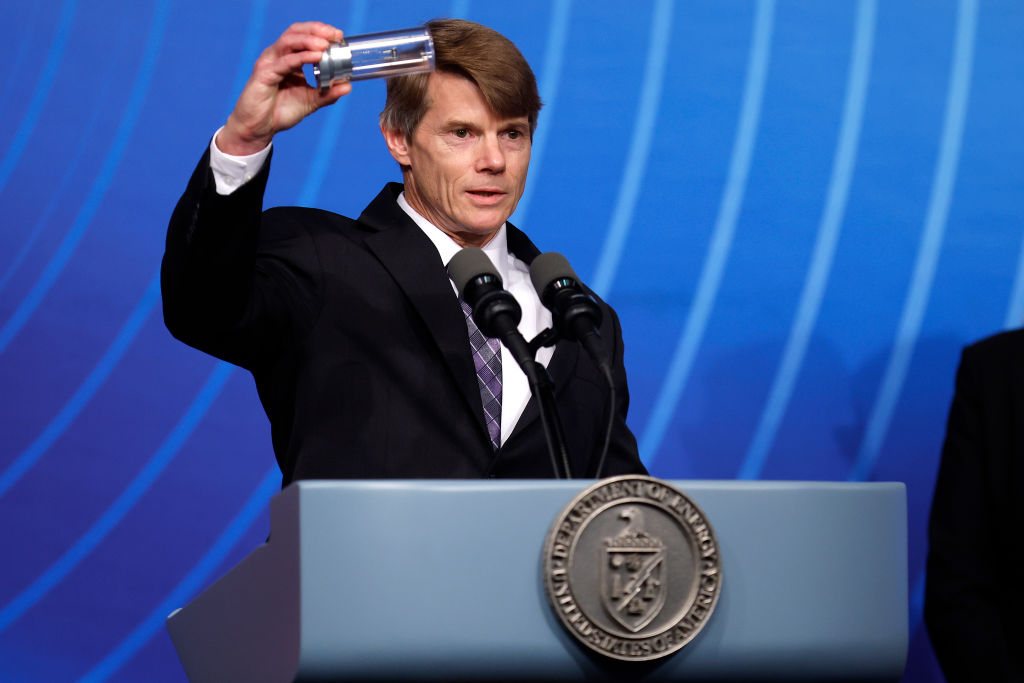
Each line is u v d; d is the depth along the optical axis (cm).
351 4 1107
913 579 1126
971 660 689
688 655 410
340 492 390
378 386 632
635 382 1109
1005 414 727
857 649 427
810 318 1129
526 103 683
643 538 402
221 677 480
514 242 749
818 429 1123
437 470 619
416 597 388
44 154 1078
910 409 1130
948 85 1148
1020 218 1141
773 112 1138
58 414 1065
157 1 1094
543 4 1127
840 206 1138
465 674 392
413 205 721
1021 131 1148
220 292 564
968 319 1138
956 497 729
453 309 655
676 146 1131
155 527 1067
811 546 426
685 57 1138
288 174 1094
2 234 1070
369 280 659
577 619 393
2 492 1050
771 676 421
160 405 1079
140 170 1086
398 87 698
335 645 383
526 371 508
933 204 1140
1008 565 708
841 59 1144
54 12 1084
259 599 433
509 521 397
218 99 1096
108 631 1052
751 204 1133
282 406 663
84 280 1077
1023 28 1152
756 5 1142
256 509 1084
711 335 1121
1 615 1039
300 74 548
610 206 1121
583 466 669
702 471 1109
